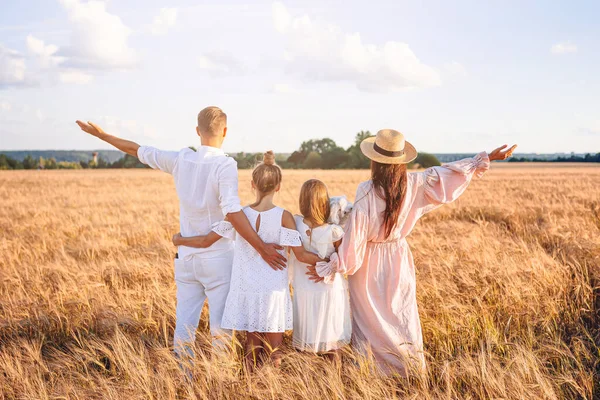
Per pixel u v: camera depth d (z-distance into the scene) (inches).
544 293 176.4
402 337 130.3
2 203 655.8
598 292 192.1
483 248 230.4
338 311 129.7
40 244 311.1
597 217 413.7
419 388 118.7
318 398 105.2
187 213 130.0
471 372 114.6
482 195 666.8
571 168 2455.7
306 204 129.4
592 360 137.6
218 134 130.0
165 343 150.3
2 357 126.7
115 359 128.6
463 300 168.9
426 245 251.4
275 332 124.6
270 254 123.6
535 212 445.1
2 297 182.2
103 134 132.6
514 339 149.3
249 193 886.4
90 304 169.9
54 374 125.0
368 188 128.3
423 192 132.0
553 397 105.3
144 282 196.9
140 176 1893.5
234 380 109.7
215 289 130.7
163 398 106.6
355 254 125.3
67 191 949.8
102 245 287.3
